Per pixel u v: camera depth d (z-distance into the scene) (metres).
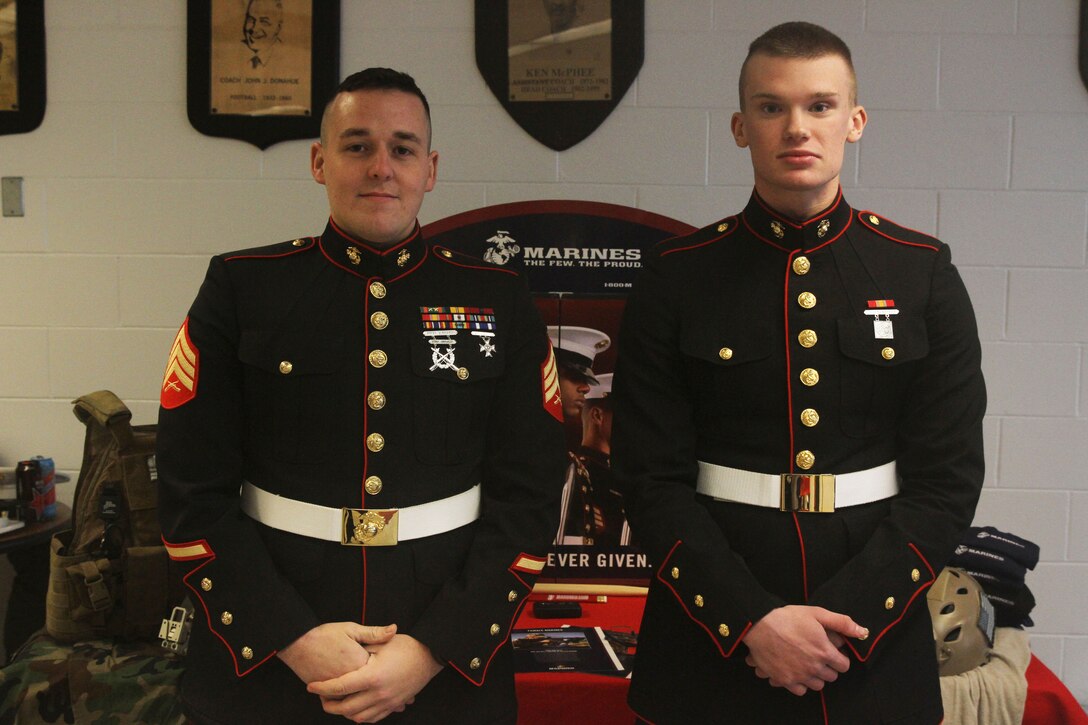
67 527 2.05
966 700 1.59
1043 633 2.27
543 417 1.39
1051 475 2.23
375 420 1.30
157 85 2.20
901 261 1.37
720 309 1.36
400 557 1.28
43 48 2.19
